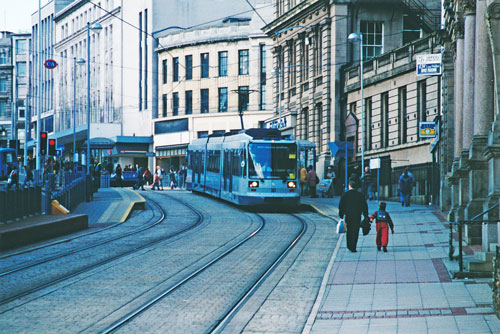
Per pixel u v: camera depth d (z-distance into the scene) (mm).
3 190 21250
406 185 32312
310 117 53031
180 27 82875
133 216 30062
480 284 12289
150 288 13008
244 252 18203
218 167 37250
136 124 87250
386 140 42969
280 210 34062
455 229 21547
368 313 10359
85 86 100438
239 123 76438
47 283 13586
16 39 123125
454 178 24422
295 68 56469
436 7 48125
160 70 83312
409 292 11828
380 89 43125
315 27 51781
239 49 76750
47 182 26281
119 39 89875
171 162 82438
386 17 48906
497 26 15805
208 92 78750
